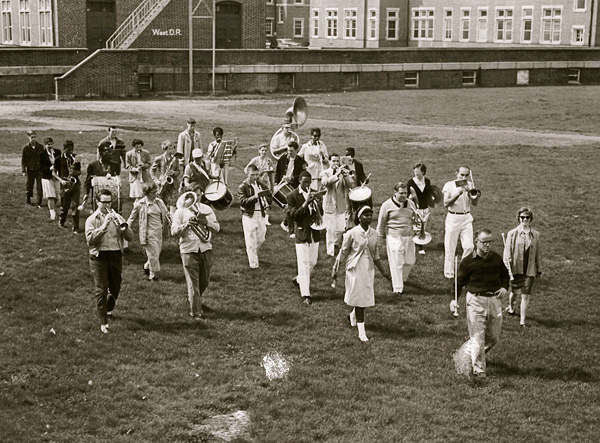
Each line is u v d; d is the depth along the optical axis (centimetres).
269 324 1499
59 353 1328
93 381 1239
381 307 1606
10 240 1928
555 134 3897
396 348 1412
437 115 4562
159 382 1247
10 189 2434
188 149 2225
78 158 2084
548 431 1145
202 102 5103
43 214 2169
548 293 1719
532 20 7438
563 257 1962
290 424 1133
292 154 1984
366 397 1226
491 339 1347
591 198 2514
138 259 1842
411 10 8469
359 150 3334
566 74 6881
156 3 6009
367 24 8475
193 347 1384
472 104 5100
